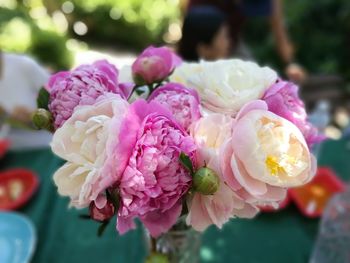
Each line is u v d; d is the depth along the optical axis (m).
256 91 0.39
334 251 0.68
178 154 0.34
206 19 1.26
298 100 0.42
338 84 1.82
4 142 1.01
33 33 2.23
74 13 3.65
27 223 0.75
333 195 0.80
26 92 1.19
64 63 2.36
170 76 0.45
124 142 0.32
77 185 0.35
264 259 0.70
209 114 0.38
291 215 0.80
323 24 2.30
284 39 1.66
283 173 0.36
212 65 0.42
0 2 3.18
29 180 0.89
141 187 0.32
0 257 0.68
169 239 0.50
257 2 1.49
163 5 3.52
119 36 3.61
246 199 0.35
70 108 0.36
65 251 0.72
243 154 0.34
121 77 0.46
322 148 1.03
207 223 0.37
